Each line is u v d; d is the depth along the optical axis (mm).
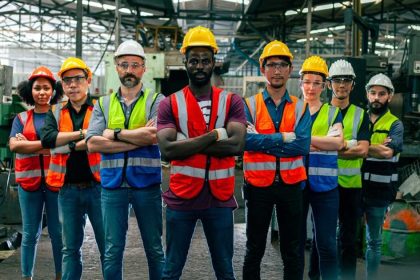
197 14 24703
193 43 3547
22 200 4738
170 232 3668
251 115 4117
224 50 37375
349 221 4746
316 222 4457
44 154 4676
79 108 4496
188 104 3615
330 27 27484
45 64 47875
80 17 12883
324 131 4488
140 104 4078
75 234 4359
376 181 5070
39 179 4688
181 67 16594
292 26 24375
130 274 5504
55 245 4766
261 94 4191
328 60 6957
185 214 3625
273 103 4133
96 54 46250
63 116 4449
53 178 4375
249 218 4102
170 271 3693
